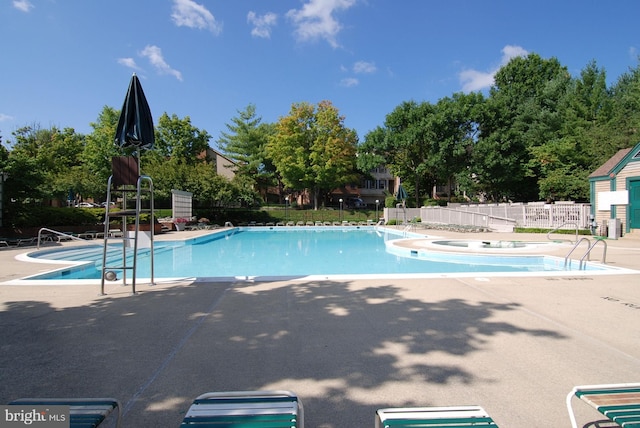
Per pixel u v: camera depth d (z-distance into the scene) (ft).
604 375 9.89
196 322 14.48
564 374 9.96
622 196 52.47
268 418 5.89
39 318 14.98
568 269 32.48
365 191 177.06
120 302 17.52
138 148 20.97
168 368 10.34
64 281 22.43
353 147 134.10
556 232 62.90
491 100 110.01
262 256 47.39
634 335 12.94
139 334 13.12
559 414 8.01
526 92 125.49
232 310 16.14
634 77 102.17
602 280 22.22
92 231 66.95
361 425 7.59
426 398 8.70
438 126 109.60
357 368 10.34
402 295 18.66
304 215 123.44
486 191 123.34
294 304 17.08
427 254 42.57
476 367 10.40
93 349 11.73
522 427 7.53
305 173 125.29
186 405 8.39
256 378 9.74
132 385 9.34
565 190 89.92
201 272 34.91
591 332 13.24
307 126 128.67
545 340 12.49
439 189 172.86
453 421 5.93
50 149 133.39
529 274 24.02
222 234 78.79
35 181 57.72
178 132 139.64
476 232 70.49
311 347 11.89
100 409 6.55
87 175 115.03
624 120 82.23
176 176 107.04
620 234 52.60
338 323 14.32
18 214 56.34
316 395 8.87
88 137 123.24
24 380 9.61
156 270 36.17
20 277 24.68
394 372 10.10
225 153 149.79
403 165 128.06
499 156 101.50
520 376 9.85
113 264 39.11
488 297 18.24
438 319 14.78
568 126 97.55
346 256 46.68
